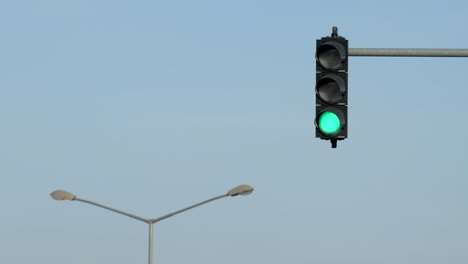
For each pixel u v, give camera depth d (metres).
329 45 26.55
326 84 26.53
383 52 27.70
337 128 26.38
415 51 27.80
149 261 58.97
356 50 27.59
